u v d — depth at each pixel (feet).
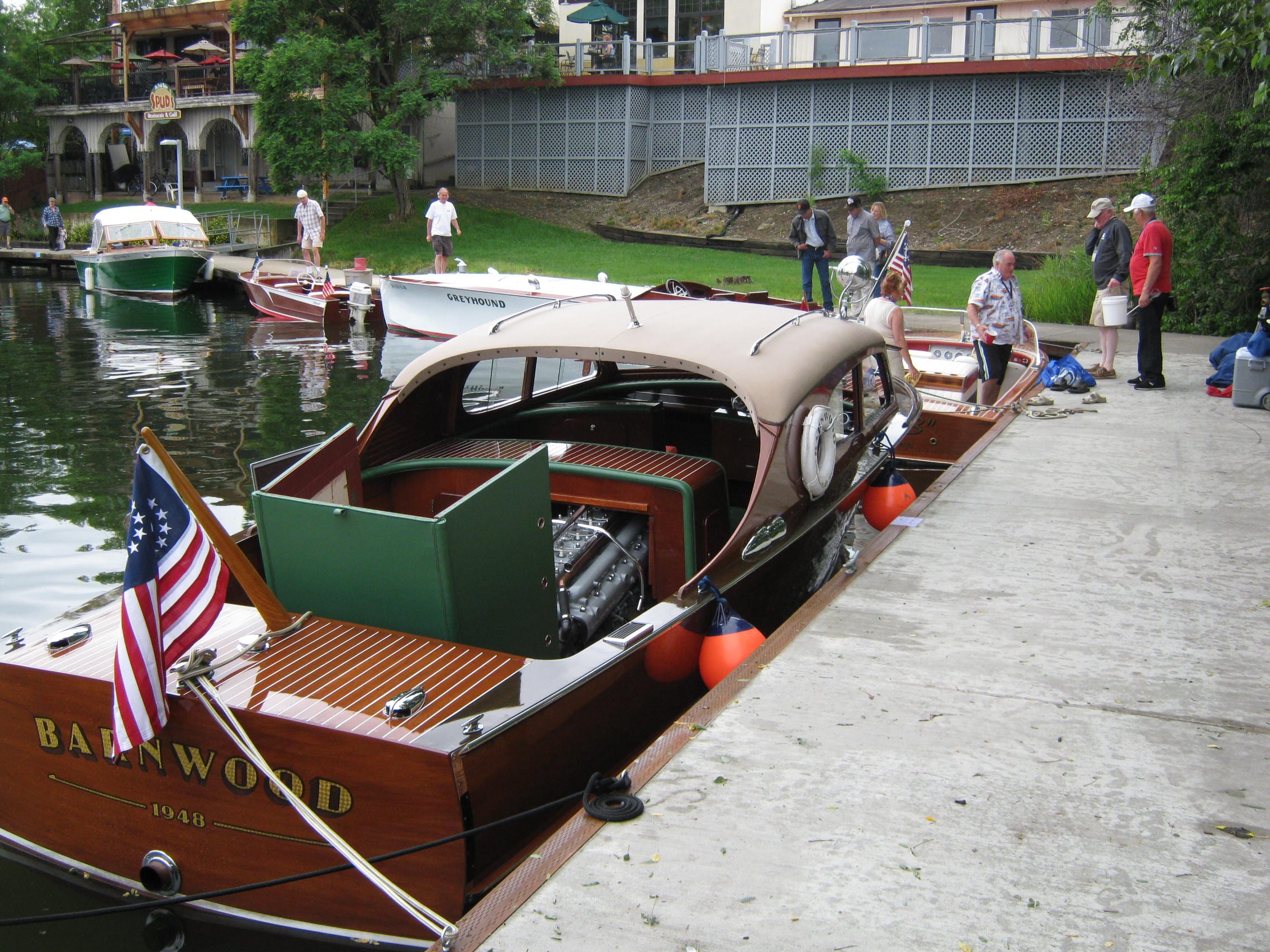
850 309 32.68
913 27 90.53
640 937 8.32
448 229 72.54
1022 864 9.34
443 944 8.41
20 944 11.69
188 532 11.37
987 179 89.76
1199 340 46.96
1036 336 38.34
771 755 11.25
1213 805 10.33
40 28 179.32
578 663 12.14
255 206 125.39
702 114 104.63
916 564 17.71
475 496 12.72
